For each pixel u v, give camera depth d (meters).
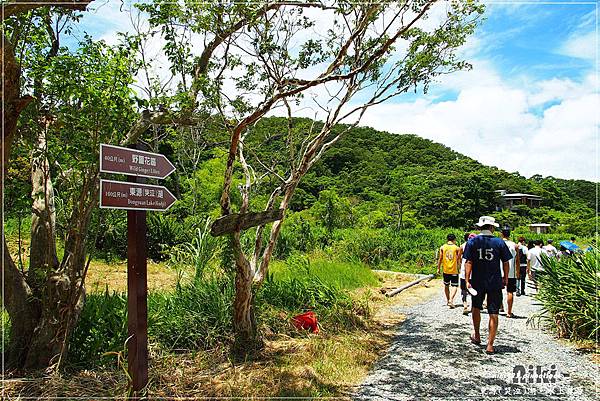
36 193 5.08
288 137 7.32
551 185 52.09
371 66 6.91
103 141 4.59
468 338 6.86
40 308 4.98
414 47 6.99
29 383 4.47
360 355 5.85
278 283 8.13
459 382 4.98
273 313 7.09
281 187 6.62
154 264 12.99
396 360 5.77
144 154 4.20
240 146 6.86
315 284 8.27
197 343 5.91
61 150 4.65
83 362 4.98
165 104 4.86
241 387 4.68
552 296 7.04
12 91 4.18
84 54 4.40
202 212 15.77
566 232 35.25
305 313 7.02
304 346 6.05
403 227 28.00
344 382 4.97
